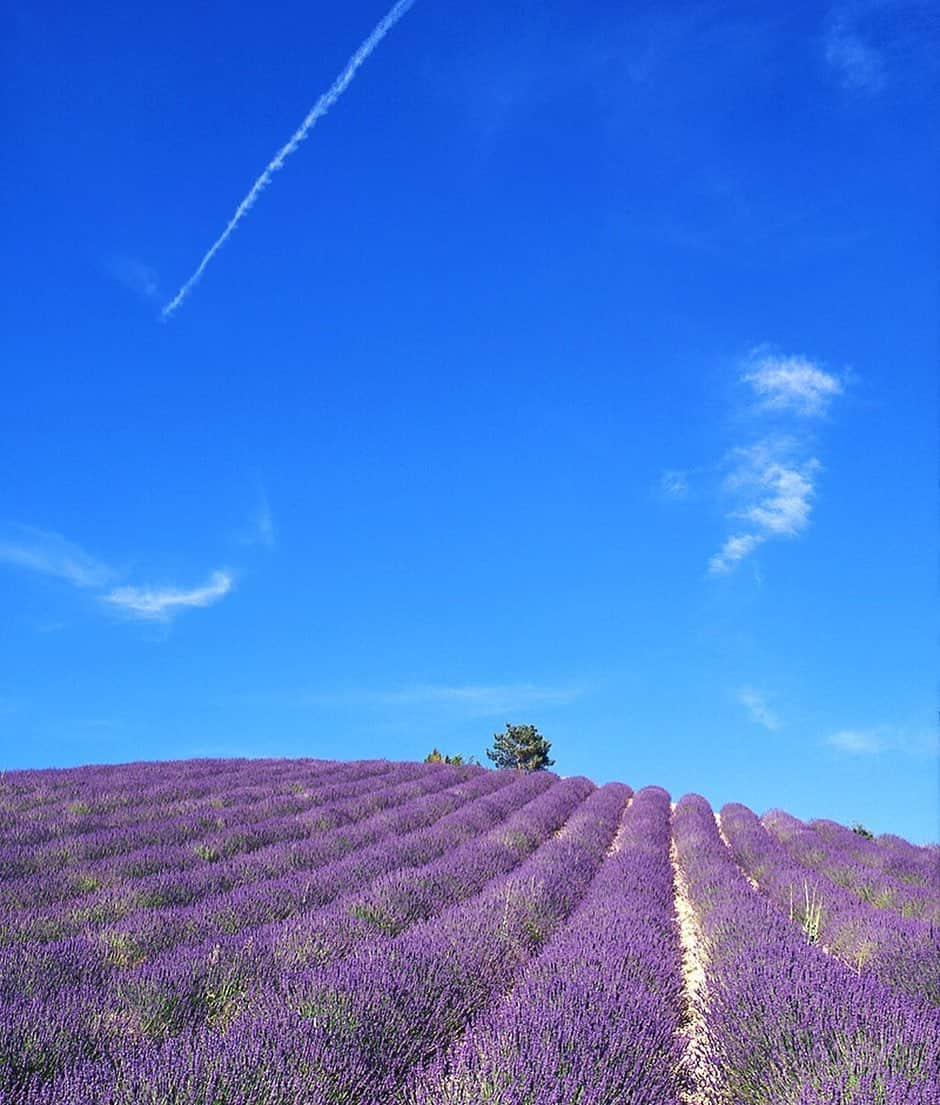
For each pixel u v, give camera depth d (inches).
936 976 176.7
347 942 206.4
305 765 639.8
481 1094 109.6
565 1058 122.3
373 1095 120.2
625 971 173.0
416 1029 144.7
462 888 284.5
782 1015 135.1
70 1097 108.8
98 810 418.9
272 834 381.4
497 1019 138.2
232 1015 151.2
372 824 414.6
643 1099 121.2
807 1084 114.6
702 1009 156.9
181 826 378.6
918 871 384.2
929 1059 115.6
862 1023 133.3
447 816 446.0
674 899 320.8
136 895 263.7
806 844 454.0
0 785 475.8
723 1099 132.3
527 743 918.4
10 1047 129.5
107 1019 148.8
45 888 274.8
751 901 263.6
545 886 265.1
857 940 226.1
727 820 579.8
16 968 174.4
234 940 195.8
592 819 478.0
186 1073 112.0
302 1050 122.0
